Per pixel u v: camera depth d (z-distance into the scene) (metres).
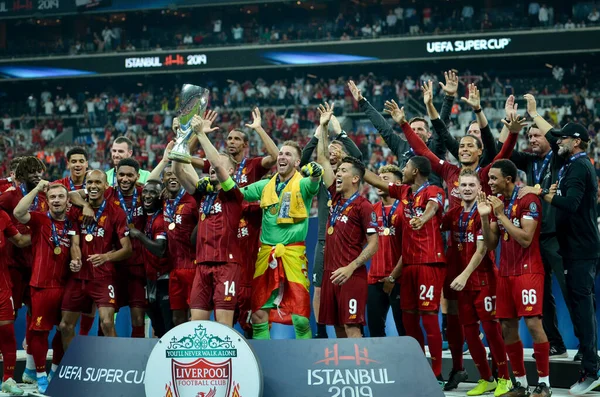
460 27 30.38
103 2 34.41
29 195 7.09
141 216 7.49
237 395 5.41
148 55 32.78
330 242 6.38
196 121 6.24
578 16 29.77
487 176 6.79
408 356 5.68
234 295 6.25
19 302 7.69
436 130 7.41
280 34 33.09
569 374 6.81
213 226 6.31
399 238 7.04
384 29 31.72
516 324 6.22
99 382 6.01
